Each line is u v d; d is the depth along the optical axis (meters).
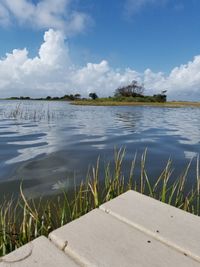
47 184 4.19
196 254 1.21
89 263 1.14
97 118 17.84
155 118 19.19
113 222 1.50
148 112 26.95
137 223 1.48
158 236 1.36
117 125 13.40
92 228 1.43
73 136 9.16
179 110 32.56
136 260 1.16
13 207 3.36
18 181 4.29
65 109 29.69
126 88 66.19
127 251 1.23
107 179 3.49
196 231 1.41
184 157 6.32
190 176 4.84
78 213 2.86
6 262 1.13
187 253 1.23
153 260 1.17
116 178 3.40
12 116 18.31
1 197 3.68
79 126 12.50
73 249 1.24
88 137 9.01
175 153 6.73
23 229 2.32
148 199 1.81
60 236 1.34
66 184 4.20
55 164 5.34
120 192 3.24
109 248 1.25
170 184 4.40
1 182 4.23
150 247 1.27
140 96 64.75
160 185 4.31
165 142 8.41
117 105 45.28
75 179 4.45
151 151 6.92
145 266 1.13
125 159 5.95
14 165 5.20
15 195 3.75
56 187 4.07
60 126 12.34
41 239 1.33
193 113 26.69
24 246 1.26
